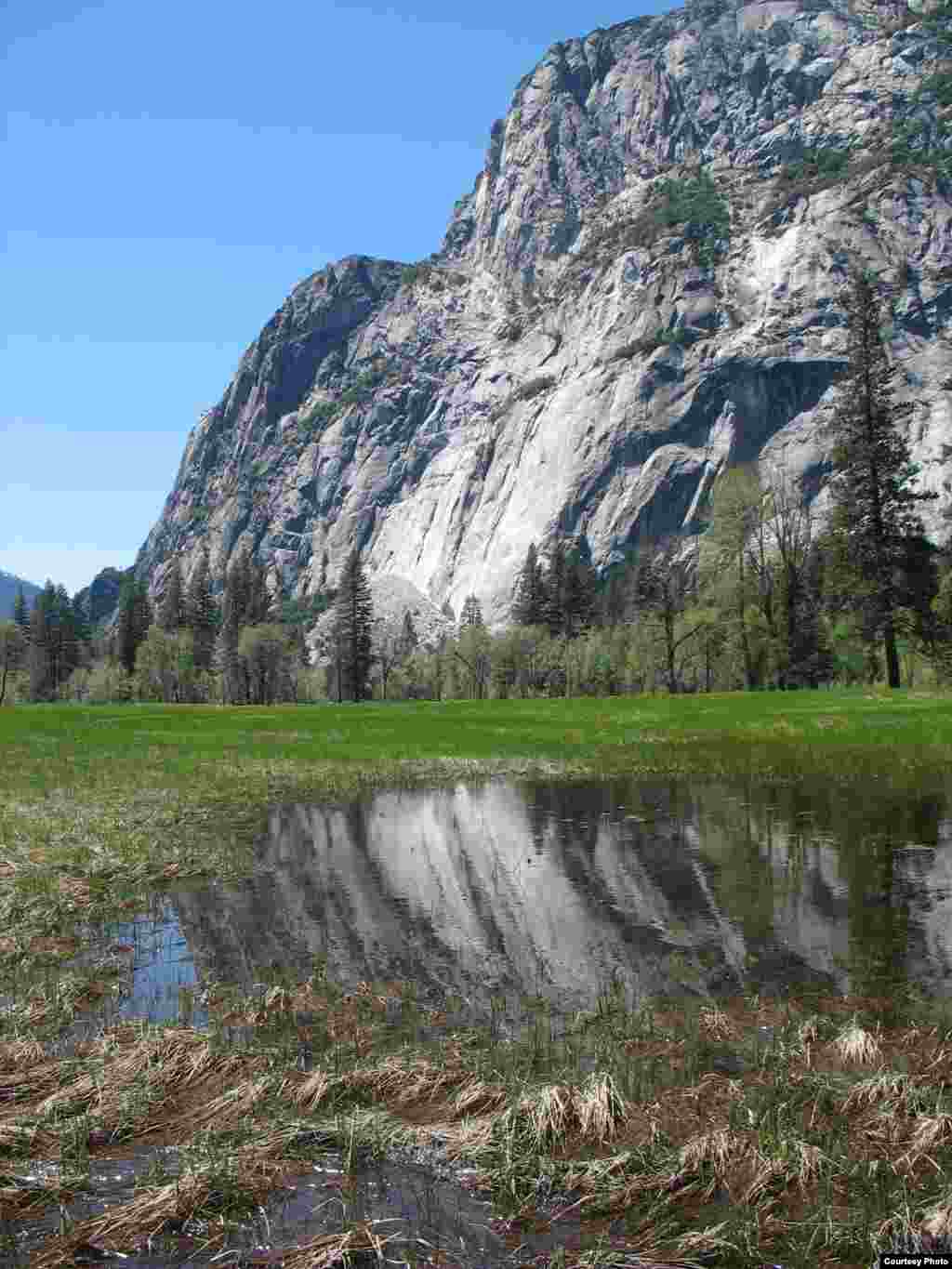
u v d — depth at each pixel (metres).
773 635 75.69
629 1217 6.09
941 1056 8.09
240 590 175.12
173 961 11.41
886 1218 5.87
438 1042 8.81
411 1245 5.84
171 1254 5.81
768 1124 6.91
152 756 35.81
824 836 17.48
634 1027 8.98
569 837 18.56
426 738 41.41
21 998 10.05
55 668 159.00
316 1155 6.89
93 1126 7.23
